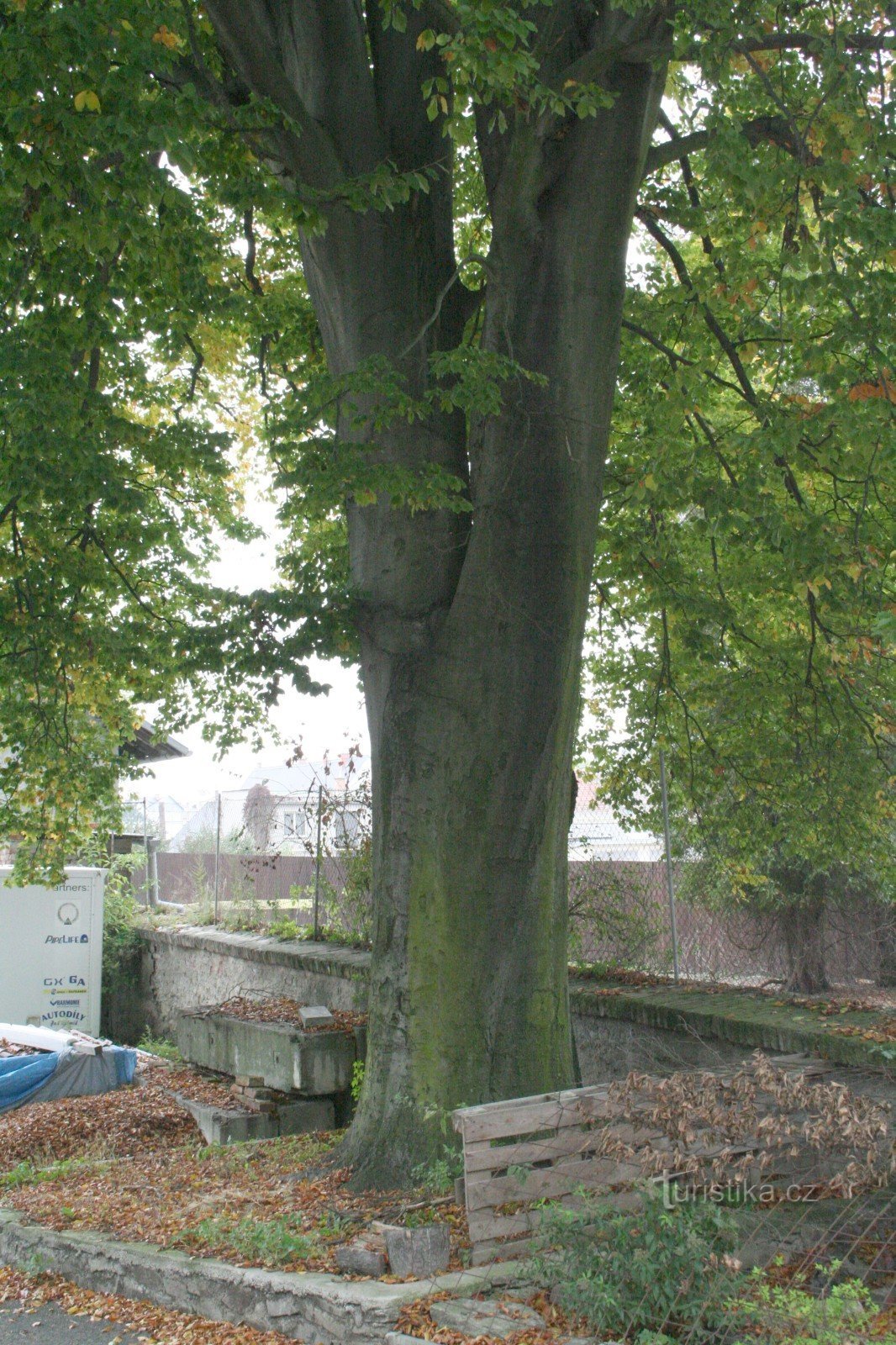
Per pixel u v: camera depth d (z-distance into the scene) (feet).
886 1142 17.33
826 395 30.17
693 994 32.78
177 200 24.21
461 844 25.94
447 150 30.60
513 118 28.73
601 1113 20.66
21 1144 36.76
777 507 30.27
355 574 28.96
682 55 26.02
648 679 41.98
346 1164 25.91
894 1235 17.51
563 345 26.99
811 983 37.91
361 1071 36.78
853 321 27.32
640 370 37.91
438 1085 25.23
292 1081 37.50
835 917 39.09
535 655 26.08
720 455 33.47
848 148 27.04
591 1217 18.13
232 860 58.18
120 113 21.31
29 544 35.60
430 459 28.81
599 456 27.40
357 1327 17.76
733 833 37.91
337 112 28.60
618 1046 32.45
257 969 49.65
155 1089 42.11
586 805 40.50
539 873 26.35
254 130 25.82
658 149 30.50
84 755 42.01
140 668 36.81
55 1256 24.70
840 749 35.99
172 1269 21.68
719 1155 18.31
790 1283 16.93
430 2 25.70
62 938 59.31
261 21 29.17
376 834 27.20
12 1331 21.25
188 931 58.44
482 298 31.32
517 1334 16.46
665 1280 16.33
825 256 28.81
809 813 36.60
